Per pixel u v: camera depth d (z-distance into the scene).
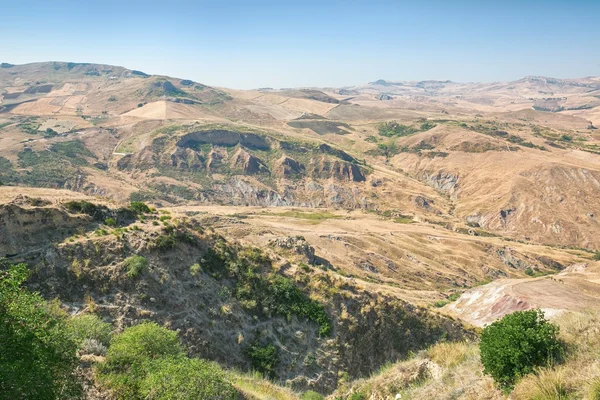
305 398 20.47
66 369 9.92
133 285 25.56
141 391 11.36
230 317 27.42
